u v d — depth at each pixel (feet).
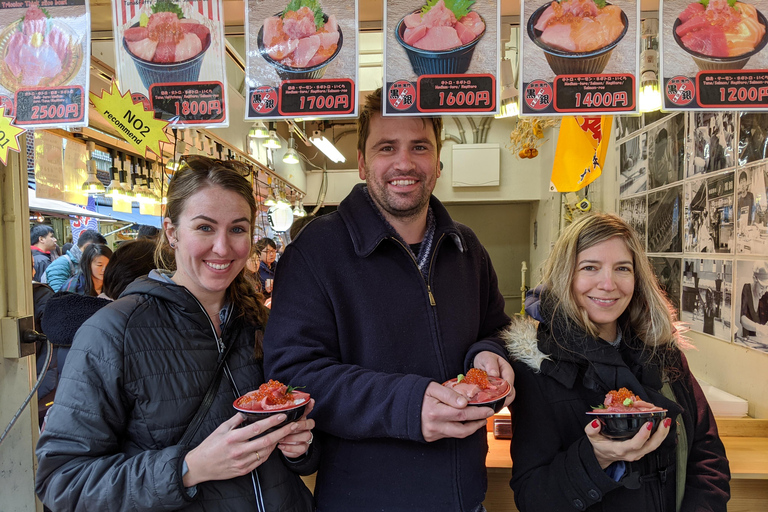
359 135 3.99
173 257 3.95
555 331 3.83
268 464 3.24
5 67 3.32
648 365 3.92
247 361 3.49
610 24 3.02
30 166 8.91
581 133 9.21
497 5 3.04
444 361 3.68
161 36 3.29
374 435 3.19
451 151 25.54
